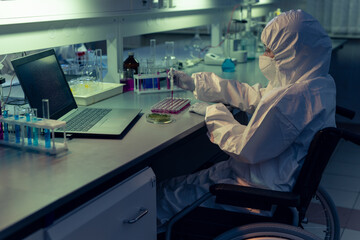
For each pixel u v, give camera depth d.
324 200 2.05
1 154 1.39
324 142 1.51
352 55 4.60
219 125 1.75
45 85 1.69
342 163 3.60
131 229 1.39
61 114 1.75
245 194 1.43
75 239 1.15
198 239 1.62
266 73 1.84
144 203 1.45
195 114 1.92
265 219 1.63
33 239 1.06
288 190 1.60
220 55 3.58
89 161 1.33
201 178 1.83
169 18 2.98
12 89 2.20
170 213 1.69
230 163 1.83
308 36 1.64
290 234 1.45
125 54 3.82
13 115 1.49
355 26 4.46
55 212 1.16
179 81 2.18
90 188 1.18
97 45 3.42
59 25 2.15
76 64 2.51
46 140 1.41
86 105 2.03
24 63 1.59
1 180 1.19
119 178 1.39
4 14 1.74
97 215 1.22
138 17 2.67
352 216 2.73
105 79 2.48
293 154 1.61
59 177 1.21
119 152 1.42
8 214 1.01
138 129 1.69
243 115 2.89
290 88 1.58
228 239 1.48
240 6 3.88
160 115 1.81
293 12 1.69
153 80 2.36
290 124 1.54
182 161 2.81
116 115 1.82
